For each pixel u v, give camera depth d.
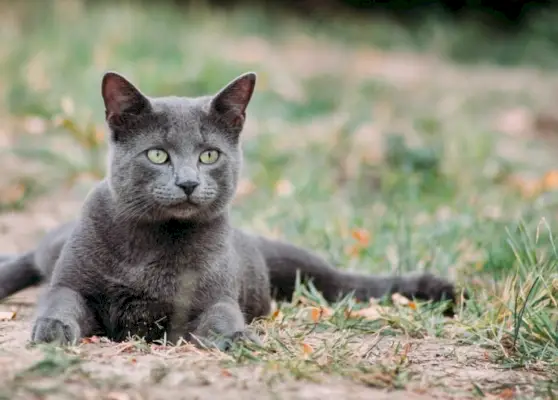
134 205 5.62
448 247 7.87
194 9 20.95
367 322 6.21
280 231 8.62
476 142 11.80
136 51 16.38
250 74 5.88
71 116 11.16
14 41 15.47
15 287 6.88
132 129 5.70
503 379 5.12
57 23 17.19
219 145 5.81
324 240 8.28
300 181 10.61
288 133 12.98
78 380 4.49
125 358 5.00
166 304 5.69
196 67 15.29
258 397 4.42
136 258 5.65
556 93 17.59
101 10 18.78
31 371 4.50
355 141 12.23
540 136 14.64
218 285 5.82
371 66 19.64
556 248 6.77
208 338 5.46
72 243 5.72
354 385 4.76
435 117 14.12
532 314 5.86
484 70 20.98
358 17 24.70
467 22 23.75
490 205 9.67
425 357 5.53
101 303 5.66
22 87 13.20
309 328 6.05
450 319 6.37
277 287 7.09
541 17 23.16
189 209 5.61
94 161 10.78
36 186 10.34
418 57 22.16
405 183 10.55
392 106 15.48
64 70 14.55
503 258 7.17
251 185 10.51
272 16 23.84
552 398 4.77
